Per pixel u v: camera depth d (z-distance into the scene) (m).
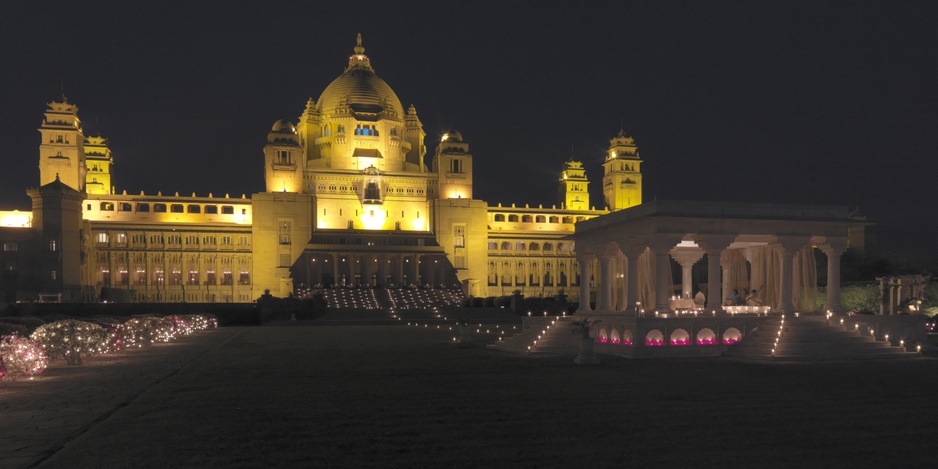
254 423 17.67
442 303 127.81
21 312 82.88
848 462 13.75
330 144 161.38
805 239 40.62
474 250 153.38
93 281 137.50
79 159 136.25
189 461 13.73
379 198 153.50
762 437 15.91
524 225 160.88
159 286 140.12
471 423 17.59
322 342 50.41
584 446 14.98
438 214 152.12
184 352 41.06
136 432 16.56
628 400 21.31
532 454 14.27
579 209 166.75
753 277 48.84
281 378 27.41
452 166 158.62
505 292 155.75
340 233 146.00
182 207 146.75
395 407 20.09
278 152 148.62
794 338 36.41
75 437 16.05
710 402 20.88
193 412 19.36
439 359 35.91
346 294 128.12
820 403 20.67
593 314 43.22
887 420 17.98
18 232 122.50
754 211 40.25
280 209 144.50
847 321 39.06
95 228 137.88
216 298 142.50
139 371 30.22
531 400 21.36
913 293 44.25
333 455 14.22
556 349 39.66
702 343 38.41
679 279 109.62
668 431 16.55
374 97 164.88
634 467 13.27
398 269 147.50
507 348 41.88
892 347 36.66
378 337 57.06
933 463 13.70
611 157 165.38
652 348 36.66
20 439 15.76
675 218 38.66
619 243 42.81
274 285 142.38
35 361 27.58
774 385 24.78
